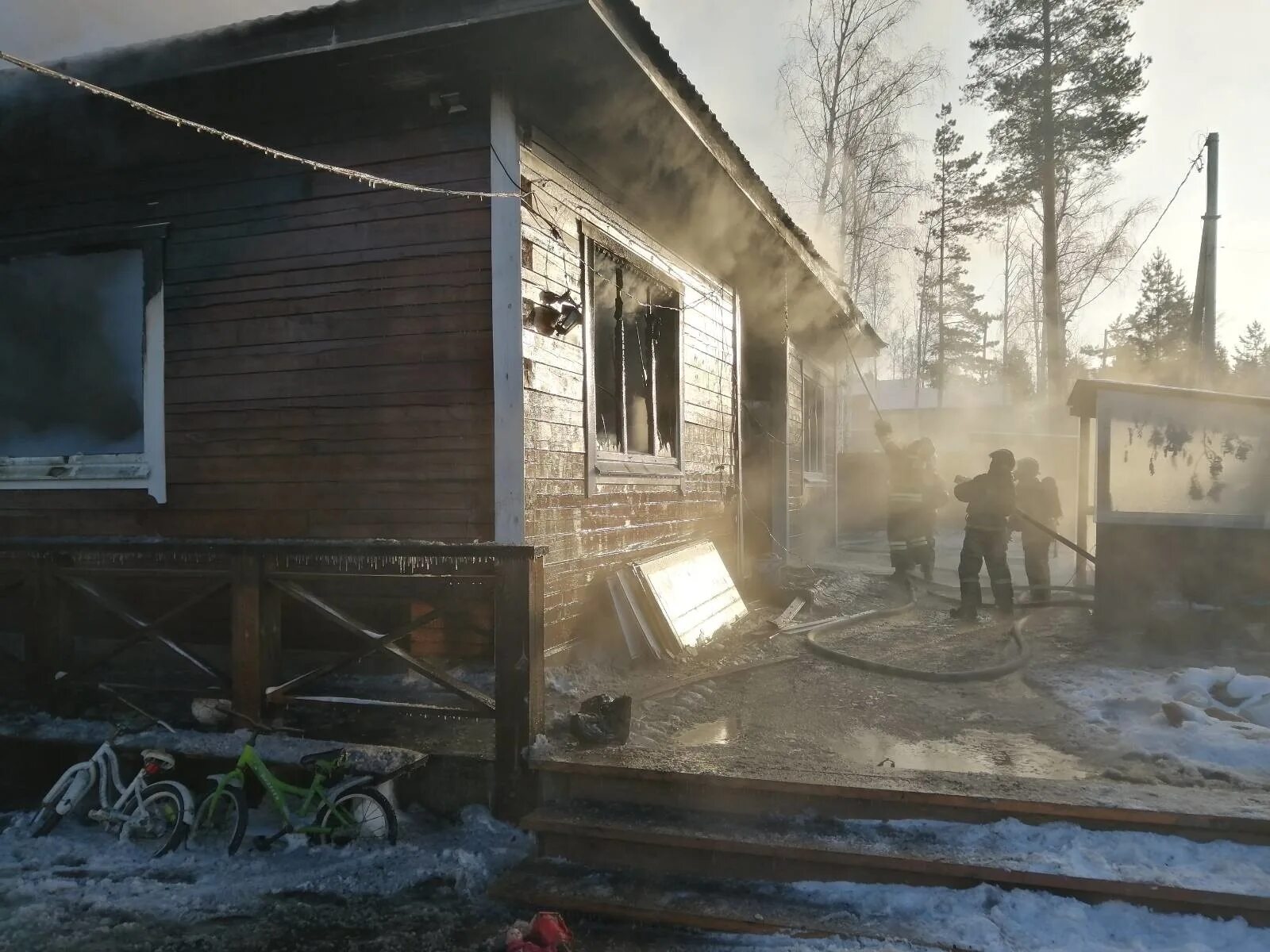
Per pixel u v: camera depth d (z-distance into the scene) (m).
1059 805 3.71
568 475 6.12
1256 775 4.14
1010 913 3.37
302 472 5.89
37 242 6.51
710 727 5.05
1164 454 7.62
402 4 5.09
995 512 8.63
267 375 5.98
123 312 6.47
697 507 8.91
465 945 3.50
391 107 5.73
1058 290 26.02
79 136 6.28
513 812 4.39
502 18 4.94
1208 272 16.17
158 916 3.74
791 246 9.52
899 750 4.61
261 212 6.01
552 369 5.91
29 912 3.77
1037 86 25.22
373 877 4.01
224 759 4.54
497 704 4.43
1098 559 7.59
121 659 6.50
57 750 5.01
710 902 3.62
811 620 8.58
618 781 4.25
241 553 4.89
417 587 4.66
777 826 3.93
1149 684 5.75
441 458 5.60
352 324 5.80
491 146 5.48
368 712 4.68
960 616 8.68
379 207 5.75
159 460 6.22
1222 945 3.18
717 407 9.59
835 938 3.34
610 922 3.62
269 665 4.91
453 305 5.59
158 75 5.59
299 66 5.41
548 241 5.93
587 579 6.42
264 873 4.13
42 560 5.34
